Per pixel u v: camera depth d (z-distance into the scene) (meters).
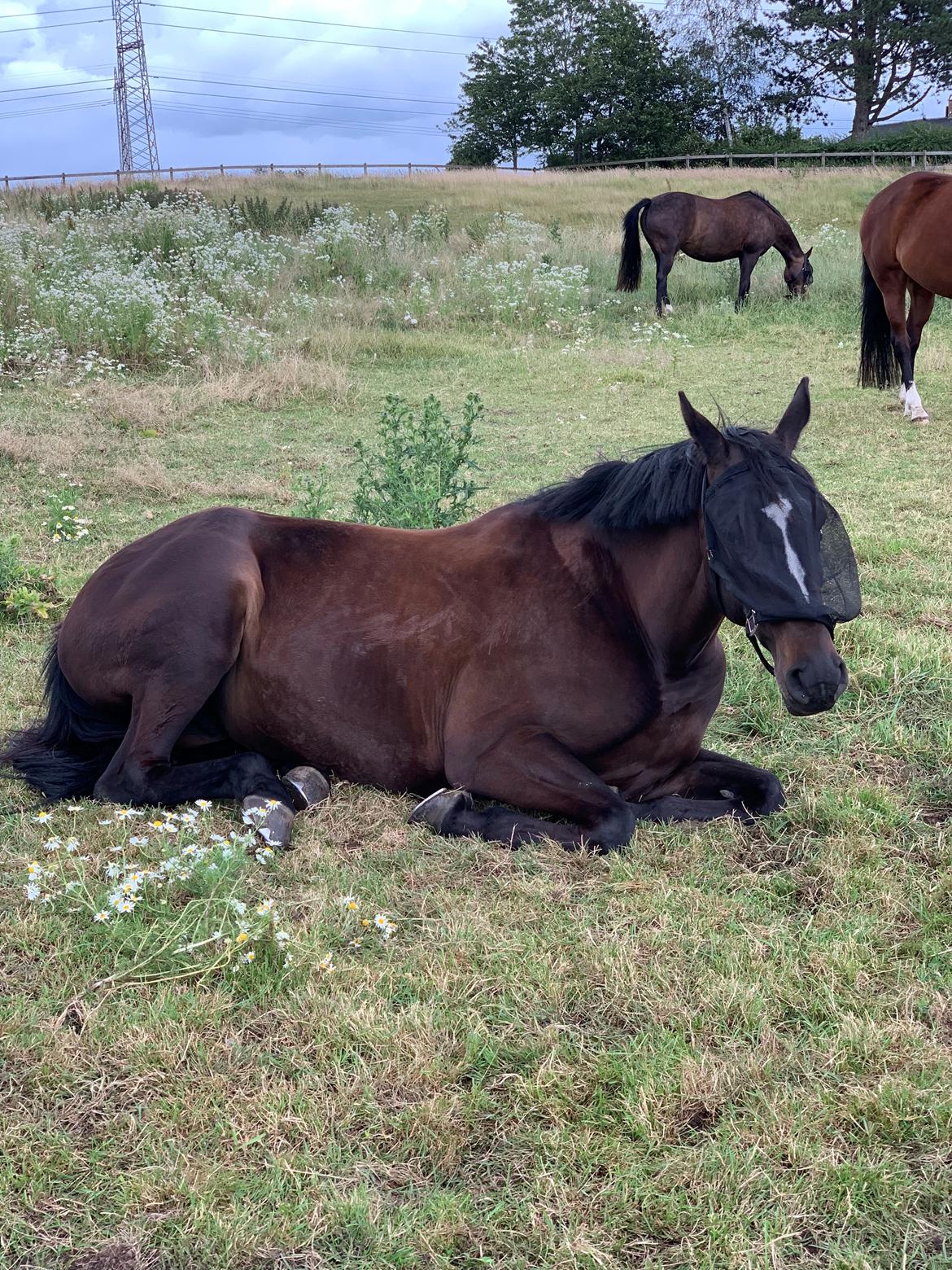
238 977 2.70
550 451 8.93
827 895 3.14
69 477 8.02
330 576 3.64
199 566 3.55
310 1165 2.14
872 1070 2.41
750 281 16.48
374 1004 2.60
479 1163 2.18
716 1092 2.32
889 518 7.00
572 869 3.24
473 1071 2.42
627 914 3.02
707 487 3.14
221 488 7.81
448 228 20.92
